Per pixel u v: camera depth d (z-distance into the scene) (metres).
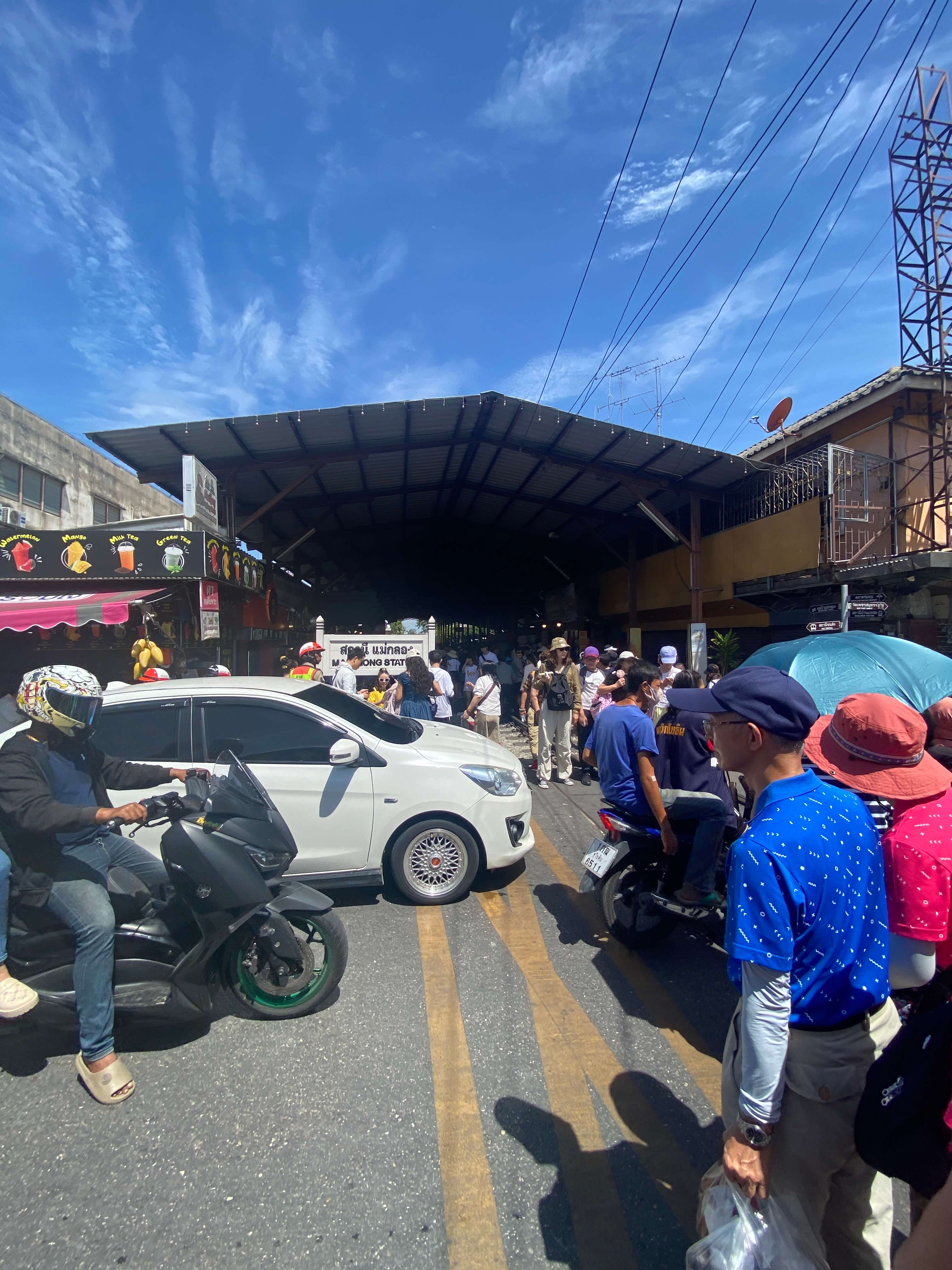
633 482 14.76
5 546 9.50
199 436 12.12
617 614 21.14
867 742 2.11
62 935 3.13
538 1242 2.24
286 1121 2.80
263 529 17.81
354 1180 2.49
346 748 4.71
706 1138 2.72
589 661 9.52
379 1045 3.32
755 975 1.64
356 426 12.50
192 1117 2.83
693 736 4.33
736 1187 1.64
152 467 13.42
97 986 2.94
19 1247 2.22
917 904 1.95
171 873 3.14
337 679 8.84
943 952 2.08
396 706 9.57
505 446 13.84
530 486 17.06
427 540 23.64
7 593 9.65
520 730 14.66
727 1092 1.91
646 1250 2.21
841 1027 1.71
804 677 4.27
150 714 4.88
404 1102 2.91
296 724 4.97
